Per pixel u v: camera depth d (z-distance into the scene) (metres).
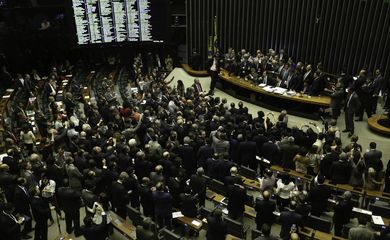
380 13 17.92
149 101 16.70
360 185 10.80
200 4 25.05
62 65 23.67
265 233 7.64
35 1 22.86
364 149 14.37
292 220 8.64
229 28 24.66
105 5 22.34
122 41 23.33
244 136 12.75
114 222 9.88
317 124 16.73
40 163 11.42
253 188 11.22
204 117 14.98
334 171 10.89
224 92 22.09
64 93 18.27
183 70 26.56
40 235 9.99
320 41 20.77
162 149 12.55
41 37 23.83
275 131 13.36
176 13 26.66
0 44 22.59
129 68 26.30
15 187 10.23
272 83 18.77
